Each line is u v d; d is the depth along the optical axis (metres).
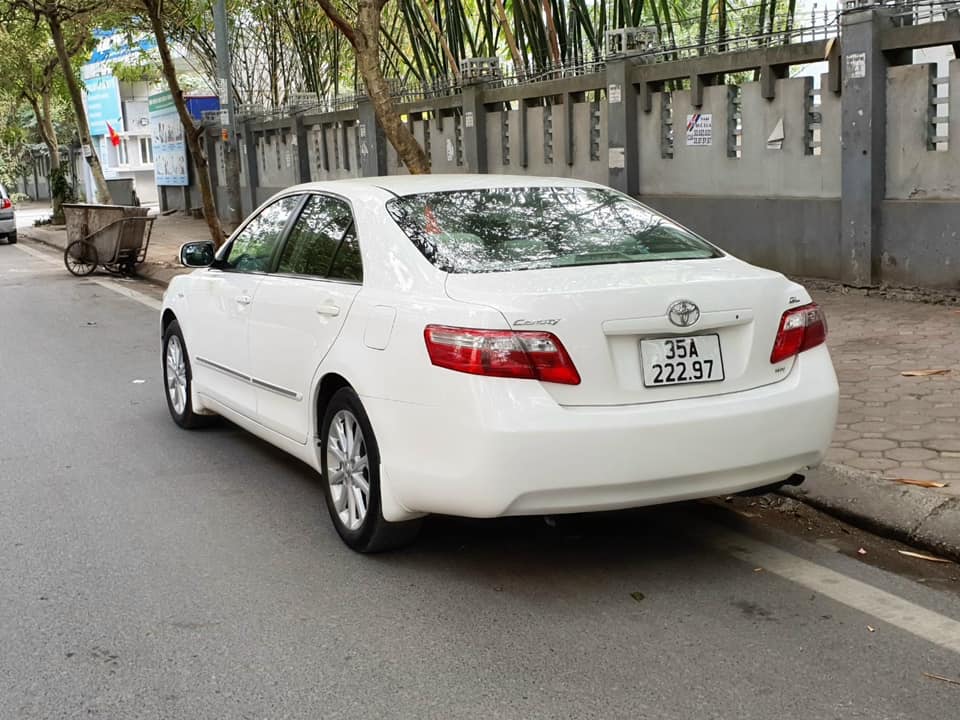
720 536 4.68
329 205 5.13
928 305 9.35
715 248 4.71
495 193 4.87
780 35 10.64
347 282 4.63
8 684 3.44
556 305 3.77
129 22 19.08
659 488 3.86
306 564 4.46
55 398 7.93
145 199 46.22
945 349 7.70
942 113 9.33
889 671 3.39
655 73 12.14
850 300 9.81
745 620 3.81
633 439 3.76
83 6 20.86
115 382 8.50
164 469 5.96
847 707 3.17
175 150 29.92
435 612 3.95
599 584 4.18
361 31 9.92
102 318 12.28
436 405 3.86
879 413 6.14
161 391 8.12
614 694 3.29
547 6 13.67
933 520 4.46
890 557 4.38
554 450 3.70
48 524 5.04
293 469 5.93
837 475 4.95
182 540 4.79
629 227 4.75
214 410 6.32
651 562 4.39
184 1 17.94
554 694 3.30
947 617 3.79
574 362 3.77
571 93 13.56
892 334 8.31
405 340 4.02
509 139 14.84
